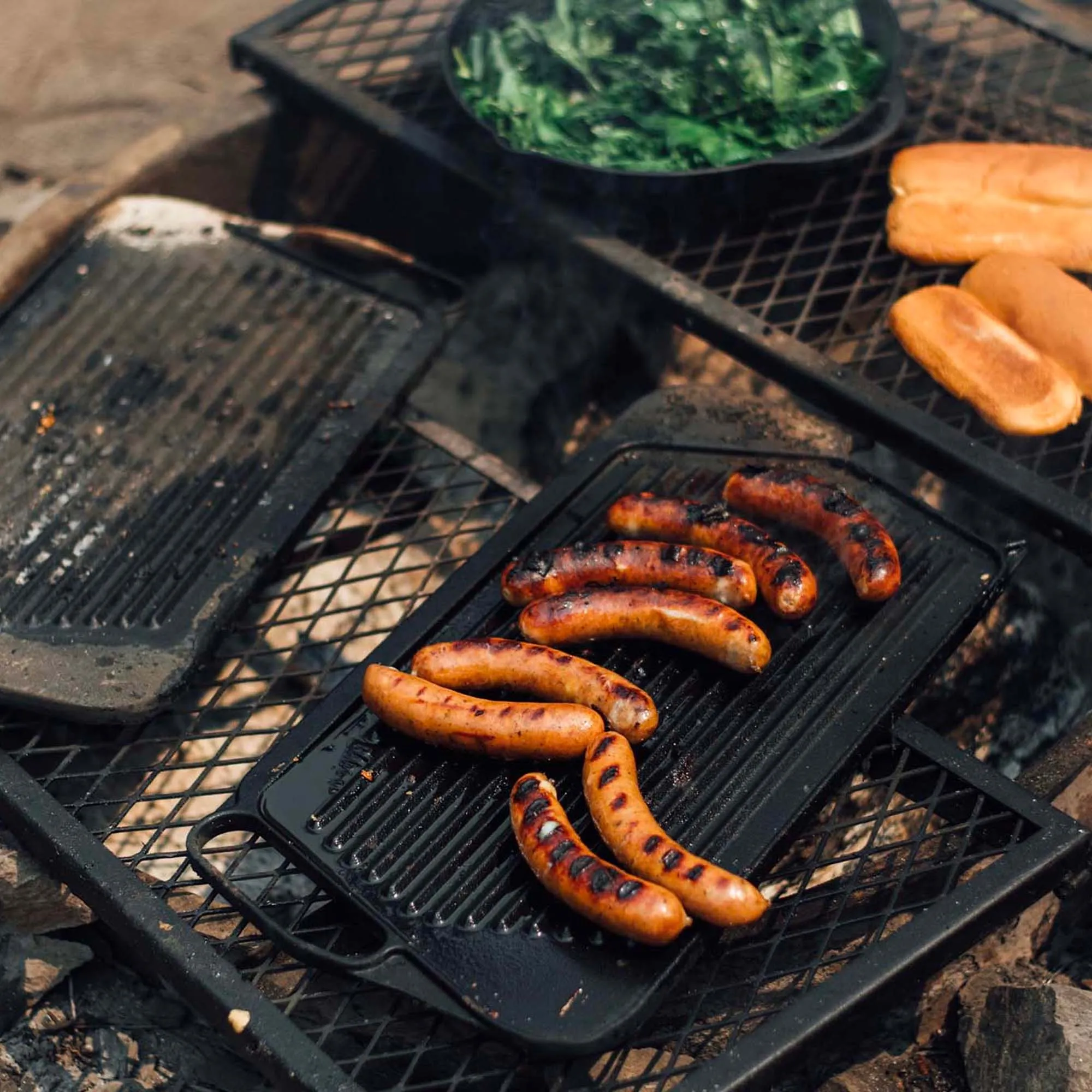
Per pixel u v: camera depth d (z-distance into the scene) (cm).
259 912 136
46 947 151
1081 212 165
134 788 159
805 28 171
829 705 143
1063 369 159
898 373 169
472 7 177
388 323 167
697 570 145
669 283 165
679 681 145
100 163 210
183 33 234
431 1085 133
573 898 133
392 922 136
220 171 182
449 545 166
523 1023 132
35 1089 149
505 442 181
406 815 140
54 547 155
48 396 163
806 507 149
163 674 148
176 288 169
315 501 157
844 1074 145
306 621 160
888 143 179
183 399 162
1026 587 165
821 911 144
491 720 139
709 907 131
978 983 147
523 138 168
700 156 166
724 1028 143
